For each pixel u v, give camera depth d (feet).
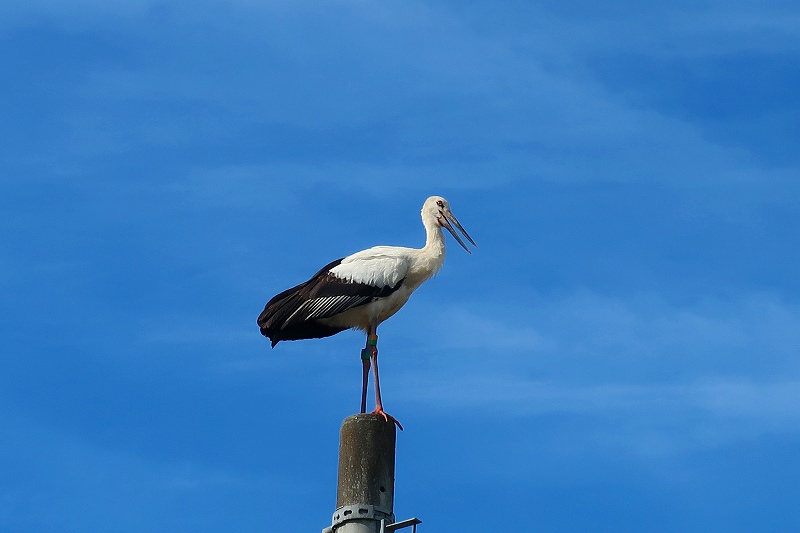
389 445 34.58
